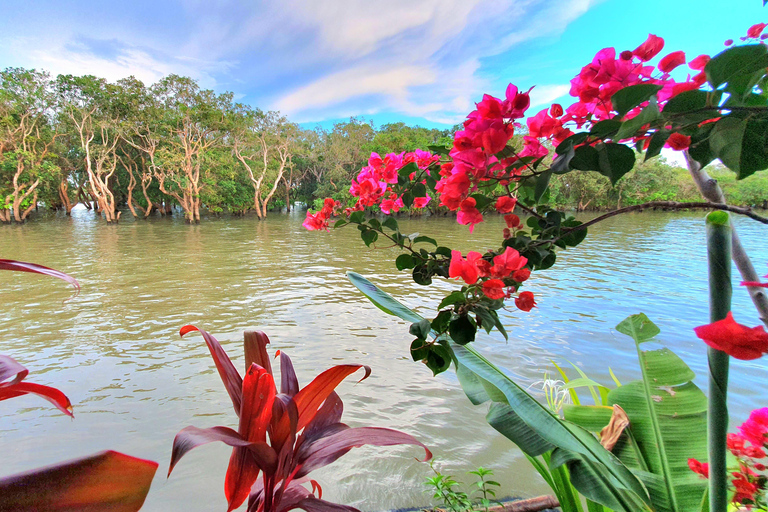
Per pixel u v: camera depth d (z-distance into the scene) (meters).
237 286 10.09
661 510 1.31
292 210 53.91
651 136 0.79
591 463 1.32
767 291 1.08
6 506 0.50
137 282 10.48
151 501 2.90
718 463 1.00
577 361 5.43
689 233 23.02
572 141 0.76
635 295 9.04
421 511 2.61
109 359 5.42
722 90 0.64
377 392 4.56
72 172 39.59
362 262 13.99
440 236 21.20
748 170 0.69
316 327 6.88
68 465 0.54
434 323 0.99
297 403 1.11
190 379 4.81
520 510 2.43
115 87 29.62
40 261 13.66
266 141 40.16
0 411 4.07
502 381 1.52
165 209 43.28
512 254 0.93
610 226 27.11
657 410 1.68
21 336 6.32
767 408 1.48
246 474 0.97
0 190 29.47
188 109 30.89
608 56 0.86
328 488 3.03
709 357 0.98
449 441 3.65
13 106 27.16
